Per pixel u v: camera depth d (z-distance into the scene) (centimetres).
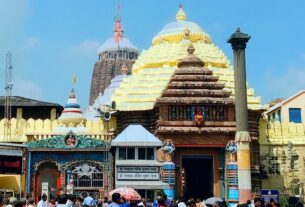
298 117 7588
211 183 5928
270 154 6694
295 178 6594
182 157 5797
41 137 6241
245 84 4400
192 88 5909
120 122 6419
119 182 4900
